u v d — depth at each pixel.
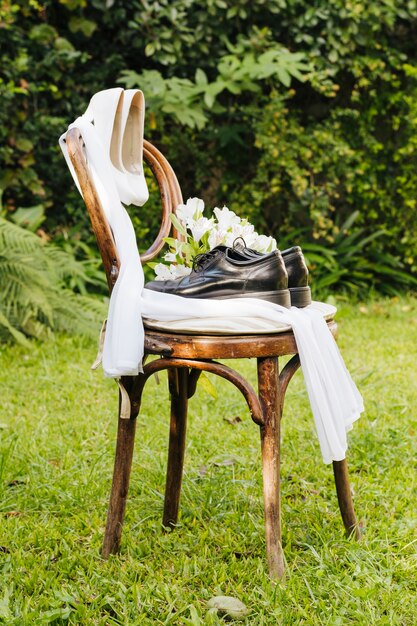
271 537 1.79
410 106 5.67
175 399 2.11
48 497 2.35
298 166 5.68
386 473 2.55
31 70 5.32
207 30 5.40
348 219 5.79
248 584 1.85
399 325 4.94
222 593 1.80
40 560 1.97
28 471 2.52
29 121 5.29
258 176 5.56
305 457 2.69
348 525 2.05
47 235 5.47
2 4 4.91
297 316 1.77
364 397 3.40
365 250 5.99
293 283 1.90
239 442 2.83
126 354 1.73
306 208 5.86
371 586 1.82
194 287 1.79
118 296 1.78
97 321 4.52
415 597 1.77
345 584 1.83
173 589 1.80
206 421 3.06
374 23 5.46
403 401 3.34
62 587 1.82
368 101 5.82
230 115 5.66
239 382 1.74
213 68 5.68
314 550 1.94
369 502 2.30
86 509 2.30
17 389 3.54
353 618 1.71
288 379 1.82
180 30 5.34
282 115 5.43
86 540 2.12
